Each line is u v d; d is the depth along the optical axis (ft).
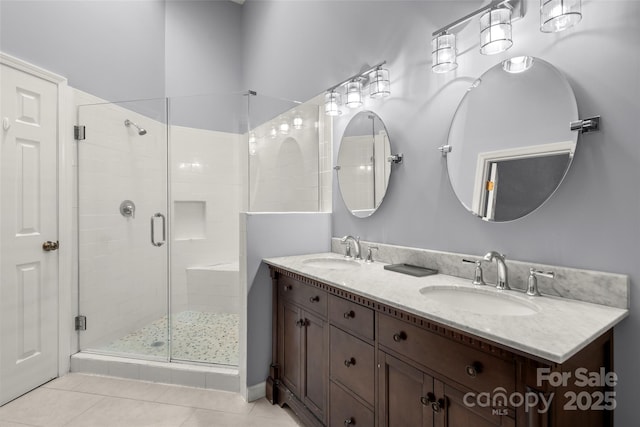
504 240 4.46
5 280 6.49
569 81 3.79
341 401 4.81
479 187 4.69
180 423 5.92
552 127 3.92
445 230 5.24
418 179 5.69
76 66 8.13
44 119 7.25
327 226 7.72
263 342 6.82
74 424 5.85
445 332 3.26
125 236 8.71
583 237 3.71
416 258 5.61
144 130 8.93
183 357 7.78
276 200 7.91
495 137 4.50
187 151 9.23
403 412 3.77
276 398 6.55
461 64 4.99
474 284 4.46
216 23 12.69
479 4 4.73
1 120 6.42
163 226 9.13
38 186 7.11
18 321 6.71
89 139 8.11
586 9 3.65
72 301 7.86
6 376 6.48
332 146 7.90
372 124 6.66
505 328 2.87
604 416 3.26
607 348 3.27
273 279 6.70
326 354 5.15
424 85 5.58
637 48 3.31
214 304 9.98
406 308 3.56
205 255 10.19
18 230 6.72
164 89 11.40
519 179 4.24
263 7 11.38
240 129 8.18
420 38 5.65
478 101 4.71
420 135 5.64
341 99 7.47
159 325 9.27
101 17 8.97
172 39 11.65
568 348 2.46
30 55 7.02
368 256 6.37
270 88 10.88
